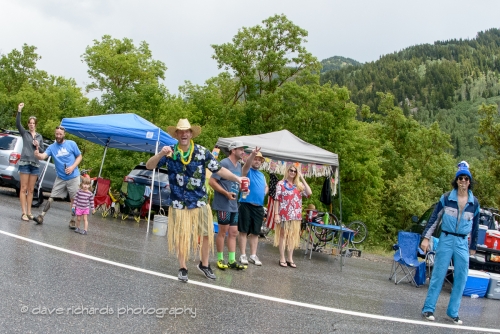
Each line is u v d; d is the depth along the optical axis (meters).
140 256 7.60
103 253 7.38
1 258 6.01
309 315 5.46
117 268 6.39
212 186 7.47
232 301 5.54
